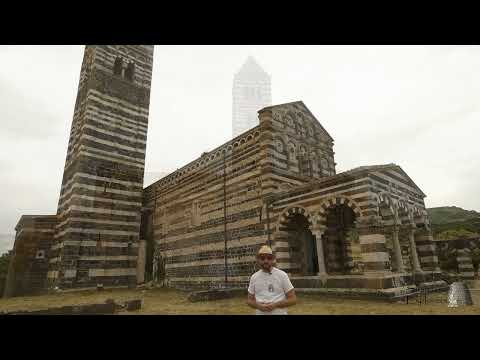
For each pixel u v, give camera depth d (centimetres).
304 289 1402
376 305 1042
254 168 1830
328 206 1433
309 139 2123
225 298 1338
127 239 1767
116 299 924
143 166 1761
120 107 1609
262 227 1691
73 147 1702
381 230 1263
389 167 1463
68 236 1521
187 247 2136
